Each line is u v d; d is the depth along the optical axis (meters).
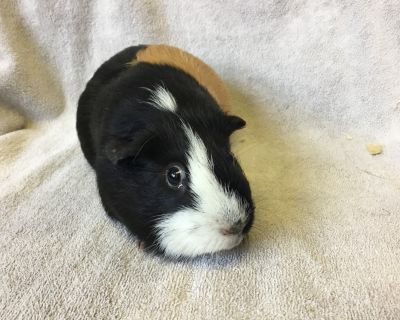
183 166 0.15
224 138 0.16
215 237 0.14
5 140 0.25
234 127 0.17
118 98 0.17
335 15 0.23
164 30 0.27
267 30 0.25
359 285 0.15
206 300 0.14
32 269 0.16
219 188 0.15
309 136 0.25
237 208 0.14
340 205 0.19
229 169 0.15
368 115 0.24
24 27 0.27
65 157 0.24
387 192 0.20
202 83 0.20
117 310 0.14
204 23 0.26
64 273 0.16
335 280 0.15
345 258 0.16
